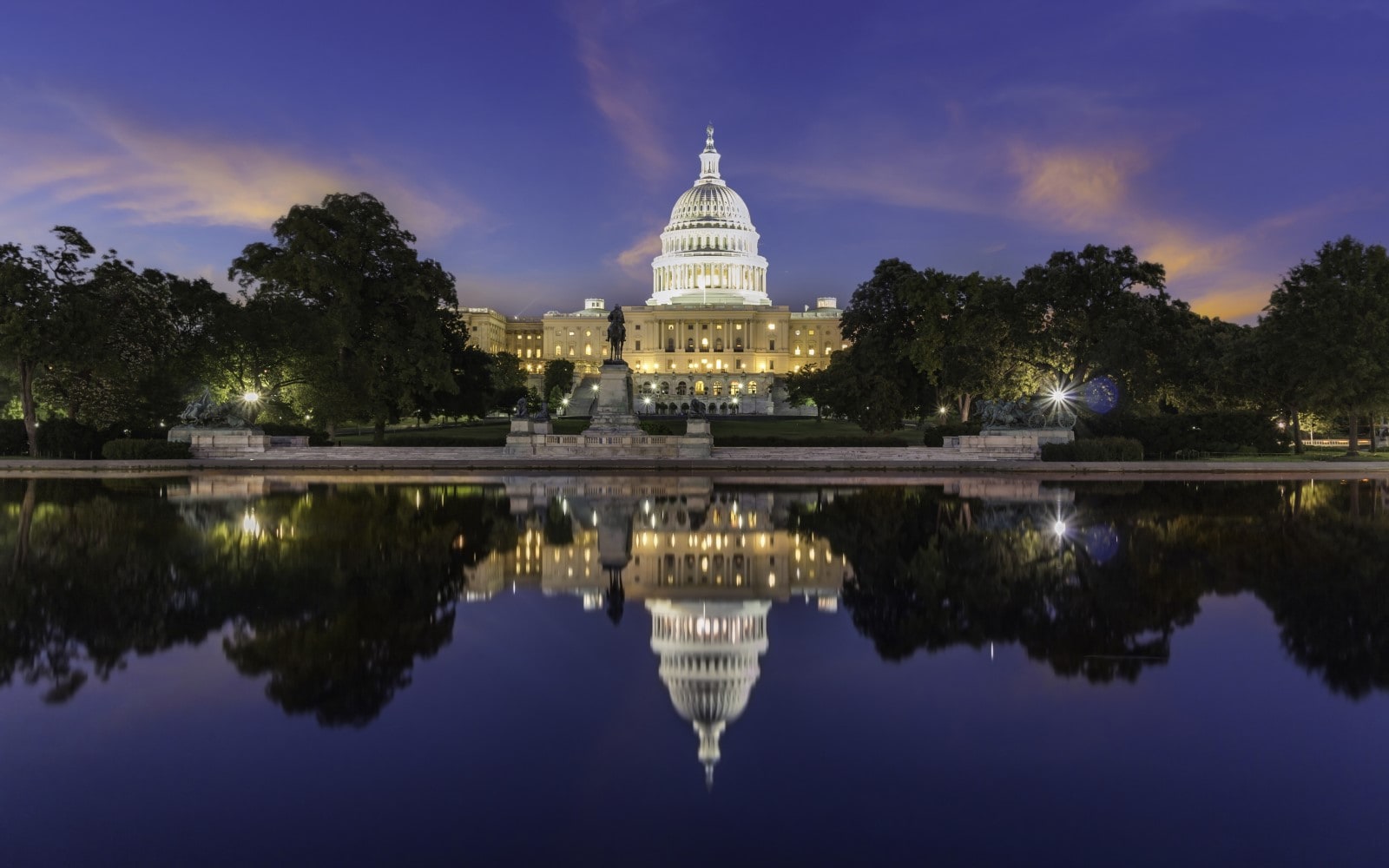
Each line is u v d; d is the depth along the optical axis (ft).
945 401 283.59
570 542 77.05
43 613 50.57
